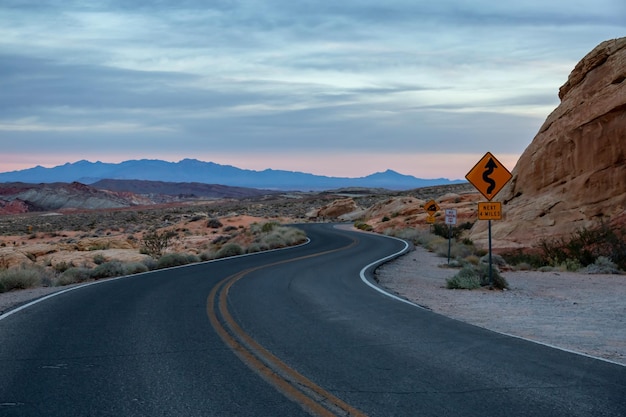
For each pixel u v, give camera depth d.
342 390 6.96
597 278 21.77
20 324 11.40
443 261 29.92
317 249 37.28
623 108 31.22
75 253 37.81
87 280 21.89
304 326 11.22
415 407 6.32
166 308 13.48
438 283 20.42
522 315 13.27
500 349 9.23
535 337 10.67
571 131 34.09
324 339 9.98
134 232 75.88
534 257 27.75
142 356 8.73
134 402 6.52
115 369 7.97
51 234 71.06
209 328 10.98
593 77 34.81
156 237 45.88
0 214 183.50
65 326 11.18
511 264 27.88
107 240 46.03
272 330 10.80
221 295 15.79
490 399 6.61
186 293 16.27
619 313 13.53
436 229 49.19
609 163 31.52
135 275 22.11
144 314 12.62
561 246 28.72
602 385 7.20
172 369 7.96
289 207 150.12
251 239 49.56
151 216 119.31
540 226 33.38
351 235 54.16
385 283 20.14
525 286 19.53
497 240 34.66
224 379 7.46
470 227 50.53
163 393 6.86
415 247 40.81
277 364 8.23
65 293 16.41
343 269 23.94
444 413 6.12
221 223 75.81
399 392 6.88
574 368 8.03
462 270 19.56
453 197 72.62
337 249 37.12
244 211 129.62
